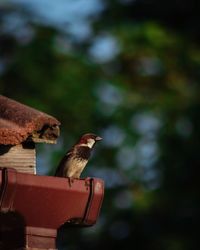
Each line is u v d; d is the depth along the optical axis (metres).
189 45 21.12
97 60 20.45
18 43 20.22
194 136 19.41
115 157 19.52
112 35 20.73
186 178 19.22
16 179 6.73
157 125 19.84
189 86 20.64
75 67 20.02
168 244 18.69
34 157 7.32
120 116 19.70
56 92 19.55
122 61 20.50
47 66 19.94
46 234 6.90
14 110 7.27
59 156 18.14
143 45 20.53
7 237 6.94
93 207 7.01
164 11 22.20
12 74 19.83
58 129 7.27
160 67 20.59
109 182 19.42
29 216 6.84
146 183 19.33
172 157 19.33
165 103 20.02
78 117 19.48
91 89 19.81
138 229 18.94
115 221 19.09
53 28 20.53
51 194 6.86
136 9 22.03
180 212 18.89
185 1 23.17
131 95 20.11
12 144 7.07
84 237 19.34
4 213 6.80
